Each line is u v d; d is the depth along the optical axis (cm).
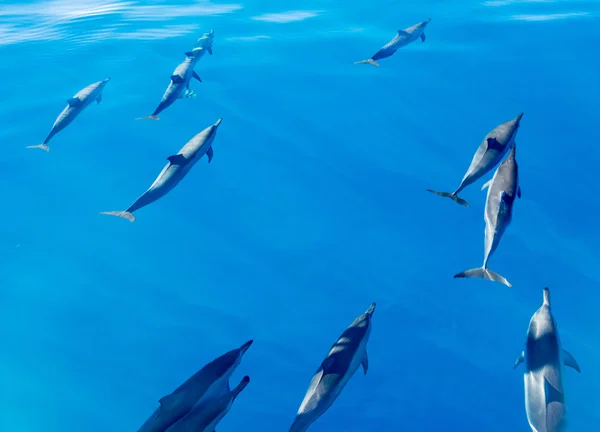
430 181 1051
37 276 929
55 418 772
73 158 1102
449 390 778
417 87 1241
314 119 1179
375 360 811
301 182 1063
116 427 767
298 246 963
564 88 1207
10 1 1666
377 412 759
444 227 976
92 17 1541
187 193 1051
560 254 921
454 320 852
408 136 1136
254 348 834
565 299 860
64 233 986
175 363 826
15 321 874
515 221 973
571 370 772
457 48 1340
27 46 1397
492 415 752
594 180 1027
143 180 1062
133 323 873
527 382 568
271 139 1141
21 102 1216
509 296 873
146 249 968
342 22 1472
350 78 1275
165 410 526
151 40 1408
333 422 752
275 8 1570
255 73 1294
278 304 887
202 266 941
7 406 781
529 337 605
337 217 1002
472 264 918
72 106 970
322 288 904
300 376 802
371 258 938
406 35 1109
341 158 1102
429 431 740
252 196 1042
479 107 1182
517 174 659
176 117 1183
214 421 527
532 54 1300
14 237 976
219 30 1452
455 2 1527
